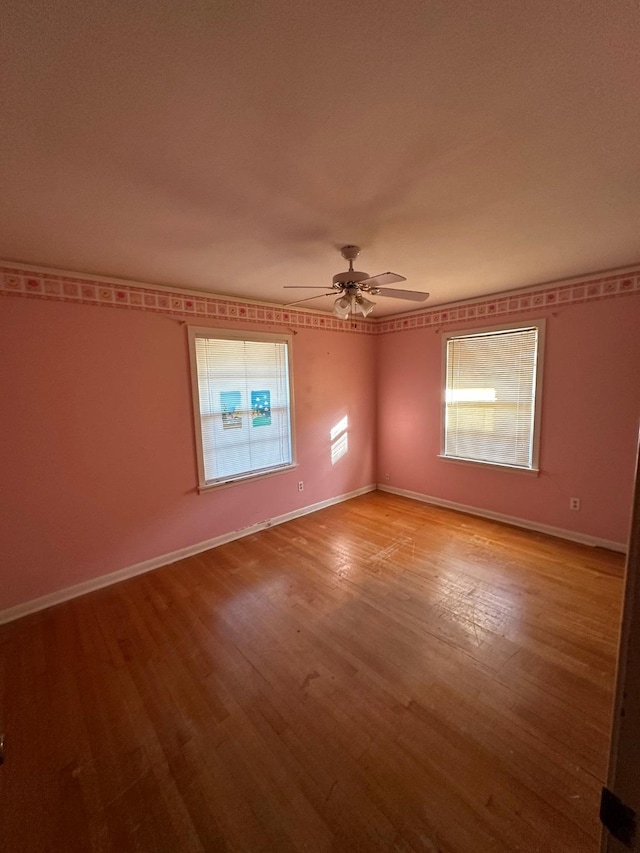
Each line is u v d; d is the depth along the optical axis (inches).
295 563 128.3
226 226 81.2
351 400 191.6
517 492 153.8
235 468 149.2
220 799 56.2
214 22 36.2
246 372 149.6
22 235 83.2
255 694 74.8
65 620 100.6
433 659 82.5
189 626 96.4
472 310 158.9
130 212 73.7
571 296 130.2
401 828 51.7
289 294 141.4
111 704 73.5
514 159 59.6
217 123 49.7
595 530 133.7
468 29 37.5
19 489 102.6
